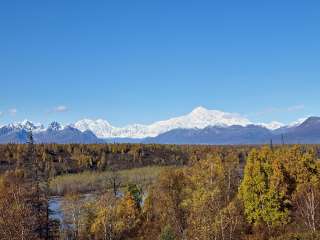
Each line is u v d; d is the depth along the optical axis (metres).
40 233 65.00
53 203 126.12
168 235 74.81
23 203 64.81
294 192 78.75
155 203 93.44
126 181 159.12
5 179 104.69
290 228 72.81
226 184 94.44
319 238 61.47
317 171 82.00
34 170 72.38
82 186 162.12
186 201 82.12
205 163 97.88
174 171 100.31
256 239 69.88
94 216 93.00
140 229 90.88
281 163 81.31
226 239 66.62
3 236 59.22
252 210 77.19
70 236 89.88
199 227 65.94
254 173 77.81
